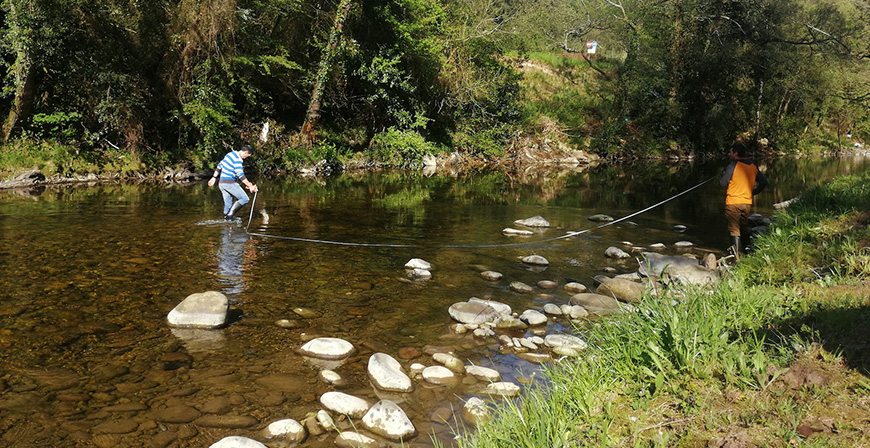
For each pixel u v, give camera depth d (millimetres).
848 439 3008
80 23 17312
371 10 24312
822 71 42062
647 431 3383
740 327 4629
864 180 13641
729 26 35969
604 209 14945
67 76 17562
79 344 5203
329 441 3746
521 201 16016
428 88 27344
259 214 12391
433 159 26422
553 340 5434
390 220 12172
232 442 3463
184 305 5840
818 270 6484
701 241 11031
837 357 3824
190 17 18938
